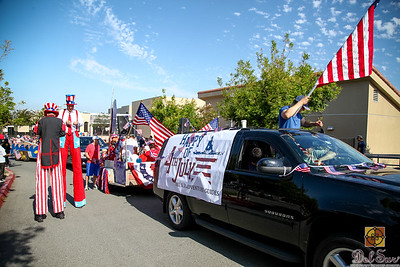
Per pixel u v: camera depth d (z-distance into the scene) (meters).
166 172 5.56
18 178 12.31
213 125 9.80
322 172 3.21
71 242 4.75
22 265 3.89
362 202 2.62
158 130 8.73
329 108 14.83
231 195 3.98
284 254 3.24
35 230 5.36
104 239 4.89
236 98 11.67
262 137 3.92
